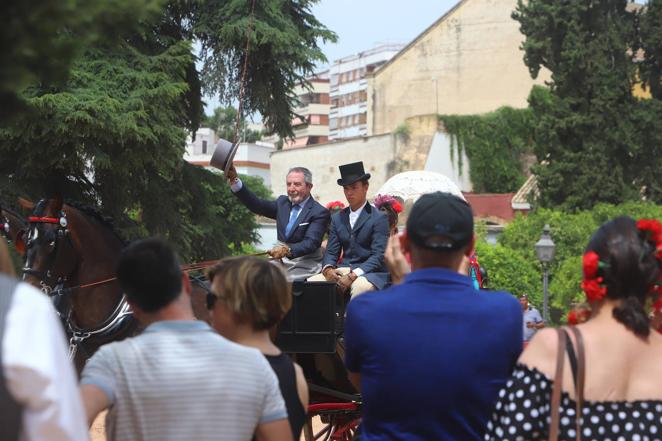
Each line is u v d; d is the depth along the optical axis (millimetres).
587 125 37188
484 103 54375
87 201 20688
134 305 3680
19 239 8445
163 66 20047
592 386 3340
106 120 18000
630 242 3512
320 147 55875
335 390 7777
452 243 3922
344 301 7719
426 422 3775
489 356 3799
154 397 3416
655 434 3324
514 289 32812
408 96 55812
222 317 4109
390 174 51938
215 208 24422
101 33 2982
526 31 38938
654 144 37438
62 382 2625
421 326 3811
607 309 3533
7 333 2596
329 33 24156
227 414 3461
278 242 8539
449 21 55156
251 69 23344
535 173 37906
